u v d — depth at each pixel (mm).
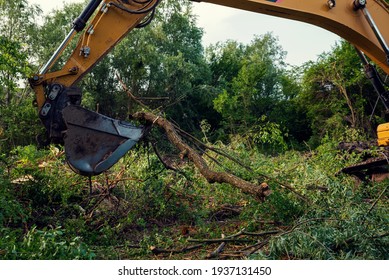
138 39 30906
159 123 6770
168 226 7254
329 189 6570
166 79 30766
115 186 7832
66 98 6383
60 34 29734
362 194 7324
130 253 5871
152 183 7367
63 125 6332
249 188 5613
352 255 5008
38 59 28609
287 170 8430
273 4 6375
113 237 6457
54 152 8492
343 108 26312
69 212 7289
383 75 17312
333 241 5176
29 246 4660
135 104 28531
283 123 30938
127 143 6273
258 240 5992
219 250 5727
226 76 41906
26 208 6801
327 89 27812
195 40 36281
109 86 30266
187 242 6176
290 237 5117
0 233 5453
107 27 6688
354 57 26266
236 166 8031
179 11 34594
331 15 6492
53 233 4766
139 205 7277
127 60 29750
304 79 28250
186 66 30891
